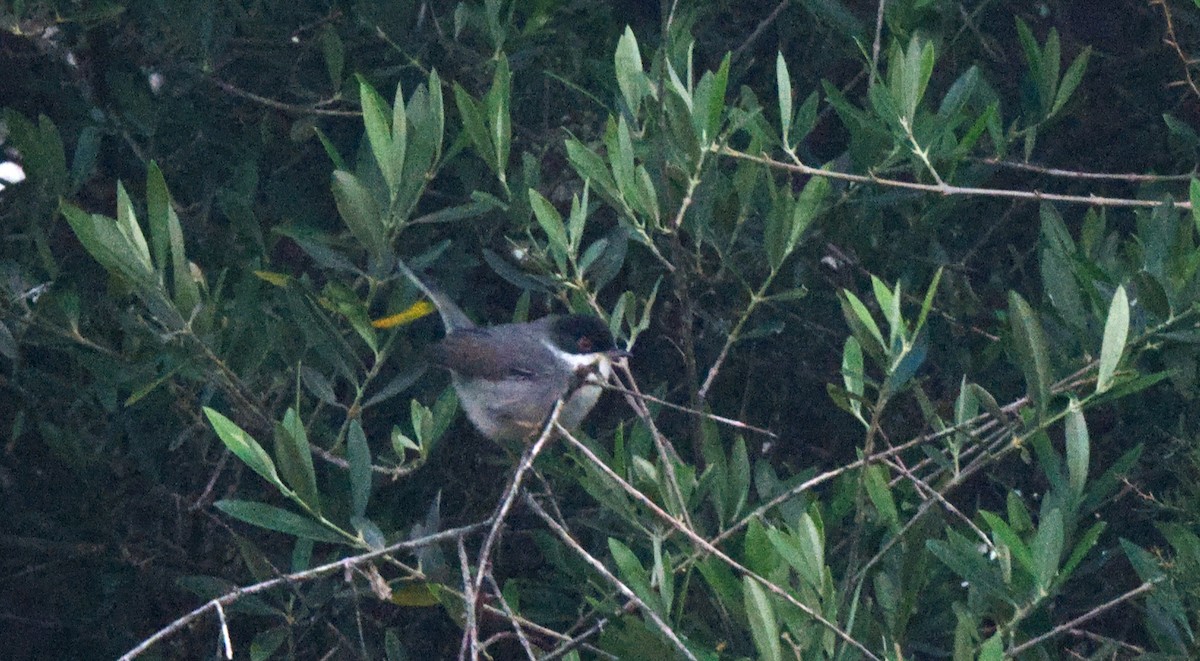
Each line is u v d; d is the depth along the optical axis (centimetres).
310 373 984
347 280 1154
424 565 898
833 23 1125
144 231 1124
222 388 978
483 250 1030
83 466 1095
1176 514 977
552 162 1190
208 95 1188
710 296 1215
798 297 1016
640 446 967
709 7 1174
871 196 1065
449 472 1161
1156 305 866
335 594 1016
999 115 1048
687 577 818
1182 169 1187
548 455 1000
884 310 803
